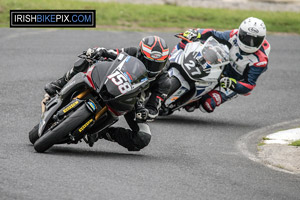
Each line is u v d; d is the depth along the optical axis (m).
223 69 34.28
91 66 22.92
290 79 48.41
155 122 33.31
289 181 22.42
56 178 18.88
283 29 69.31
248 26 32.91
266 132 33.09
